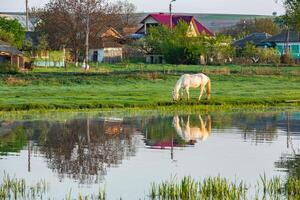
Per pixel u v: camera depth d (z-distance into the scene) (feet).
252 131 115.65
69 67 297.53
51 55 312.91
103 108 152.05
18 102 153.69
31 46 329.93
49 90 186.29
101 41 371.76
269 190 69.46
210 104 161.38
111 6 367.04
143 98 167.43
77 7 344.69
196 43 336.08
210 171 80.28
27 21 425.28
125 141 103.60
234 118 135.74
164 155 91.25
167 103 159.22
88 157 89.35
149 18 433.89
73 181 74.74
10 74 232.12
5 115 136.87
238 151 94.79
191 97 172.24
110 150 95.09
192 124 125.18
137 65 314.35
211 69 253.03
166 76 220.02
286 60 337.72
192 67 294.25
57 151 94.02
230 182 73.72
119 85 205.46
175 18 428.56
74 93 178.50
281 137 108.27
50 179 75.56
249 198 66.08
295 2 288.30
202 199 64.54
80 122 126.62
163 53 344.69
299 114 143.74
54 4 350.64
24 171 80.02
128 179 75.82
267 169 81.51
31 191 69.62
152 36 365.81
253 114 143.43
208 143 101.86
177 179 75.56
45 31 353.51
